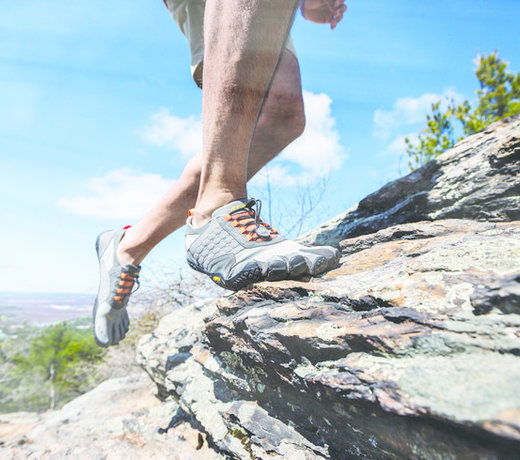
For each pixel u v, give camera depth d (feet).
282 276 3.51
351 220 5.99
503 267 2.31
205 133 3.51
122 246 5.44
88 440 4.77
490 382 1.46
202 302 8.17
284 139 4.49
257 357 3.12
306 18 3.42
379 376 1.85
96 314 5.50
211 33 3.04
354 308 2.75
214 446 4.03
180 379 5.20
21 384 68.39
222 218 3.70
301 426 3.07
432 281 2.42
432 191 4.89
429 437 1.65
